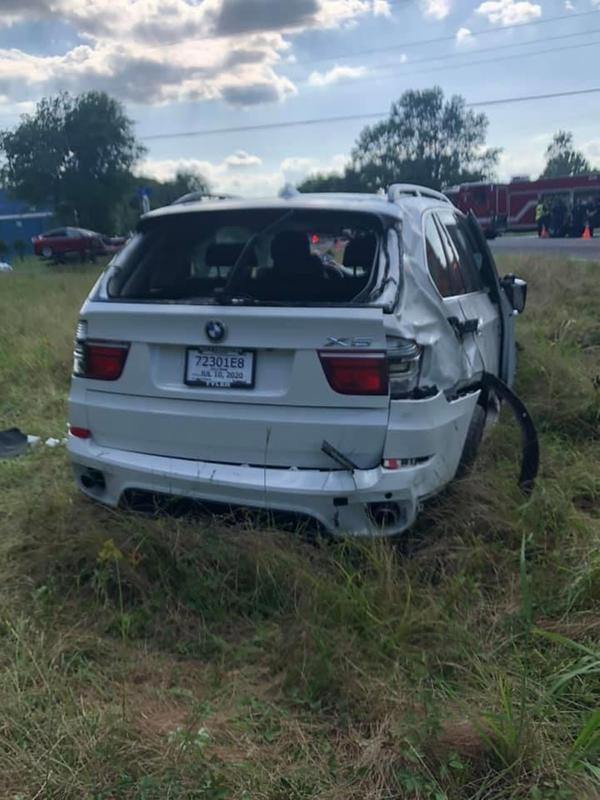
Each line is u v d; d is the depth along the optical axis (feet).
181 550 10.66
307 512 10.32
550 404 17.38
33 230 199.41
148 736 7.73
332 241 12.91
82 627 9.86
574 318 27.37
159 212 12.57
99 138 148.25
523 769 7.24
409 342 10.07
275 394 10.27
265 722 8.11
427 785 7.14
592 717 7.33
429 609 9.59
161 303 10.86
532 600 9.94
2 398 21.71
